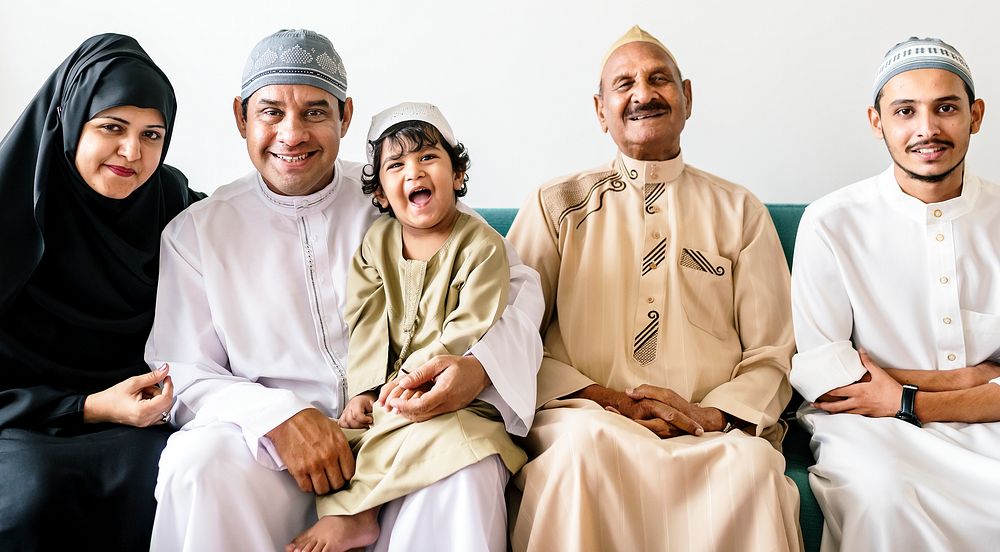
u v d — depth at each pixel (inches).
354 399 84.6
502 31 113.7
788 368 91.2
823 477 81.4
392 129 86.0
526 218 98.2
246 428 78.3
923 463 79.9
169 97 88.4
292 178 87.4
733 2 109.7
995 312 87.4
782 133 110.2
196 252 89.7
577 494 76.4
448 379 78.5
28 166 84.8
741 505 74.8
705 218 95.0
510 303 87.0
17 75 119.3
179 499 75.7
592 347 92.0
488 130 114.8
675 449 77.6
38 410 81.0
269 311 88.7
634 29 96.1
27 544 74.2
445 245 86.5
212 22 117.2
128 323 87.7
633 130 93.1
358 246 91.2
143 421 81.3
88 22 118.5
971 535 75.0
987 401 83.4
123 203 87.4
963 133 85.0
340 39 116.0
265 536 76.2
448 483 76.4
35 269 83.2
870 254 90.3
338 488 79.4
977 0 105.8
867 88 108.3
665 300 92.4
